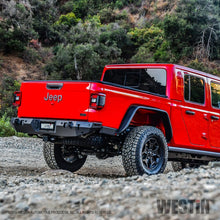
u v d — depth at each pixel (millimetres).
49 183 3844
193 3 64312
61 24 82750
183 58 63125
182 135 5230
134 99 4480
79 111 4184
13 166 6312
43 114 4527
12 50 57875
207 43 61906
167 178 3410
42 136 4957
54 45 71250
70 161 5641
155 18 91688
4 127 13922
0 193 3041
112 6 102938
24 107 4754
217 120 5984
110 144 4973
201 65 57188
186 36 63875
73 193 2738
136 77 5750
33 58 58812
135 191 2611
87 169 6402
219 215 1795
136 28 83562
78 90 4219
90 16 96750
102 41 74375
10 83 50156
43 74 56125
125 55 76312
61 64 58375
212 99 5945
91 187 3010
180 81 5305
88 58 58062
